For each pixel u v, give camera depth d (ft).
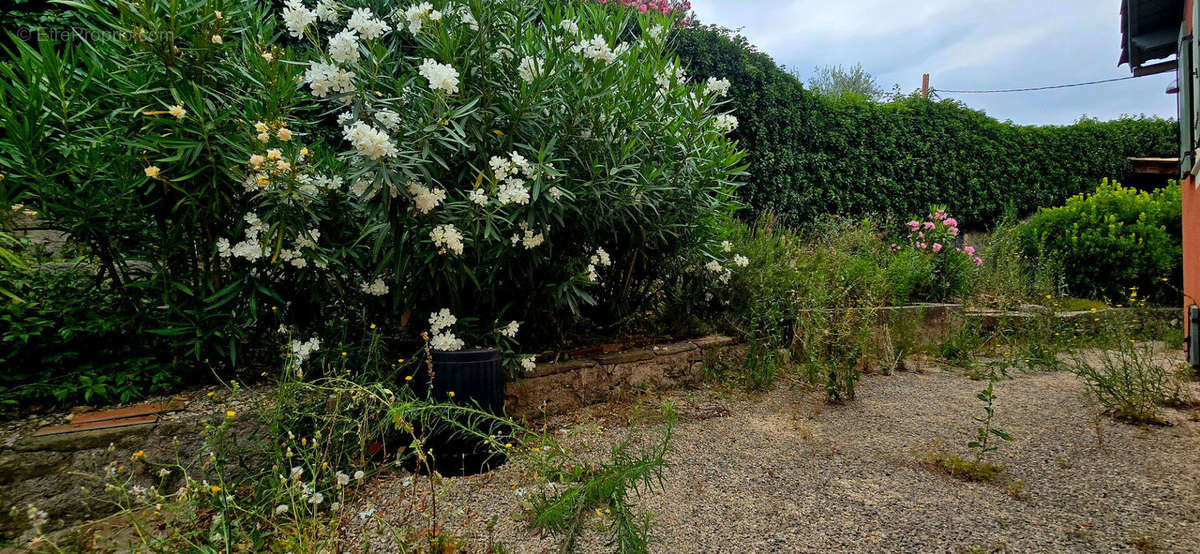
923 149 28.99
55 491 6.18
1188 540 5.90
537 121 9.04
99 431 6.56
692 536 6.05
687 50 20.27
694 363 12.23
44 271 9.01
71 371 7.77
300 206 7.84
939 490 7.23
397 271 7.95
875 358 14.47
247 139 7.70
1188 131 13.71
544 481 6.82
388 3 8.99
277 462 6.00
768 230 15.71
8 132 6.75
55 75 7.06
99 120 7.83
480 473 7.53
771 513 6.58
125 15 7.11
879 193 27.61
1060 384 12.78
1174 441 8.89
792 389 11.98
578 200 9.27
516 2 8.80
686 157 10.82
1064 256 22.58
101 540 5.83
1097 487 7.27
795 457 8.35
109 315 8.31
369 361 8.13
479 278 9.23
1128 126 34.45
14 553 5.65
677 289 12.76
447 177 8.66
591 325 12.34
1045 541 5.93
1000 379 13.26
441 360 7.62
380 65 8.21
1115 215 22.34
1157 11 16.71
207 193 7.83
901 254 20.48
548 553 5.68
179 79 7.42
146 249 8.02
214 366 8.59
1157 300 22.39
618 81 9.91
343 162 9.40
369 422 7.32
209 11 7.54
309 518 5.55
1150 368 11.16
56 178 7.42
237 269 8.41
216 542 4.96
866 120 27.43
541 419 9.77
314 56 8.14
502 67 8.82
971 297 19.25
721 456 8.36
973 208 30.96
